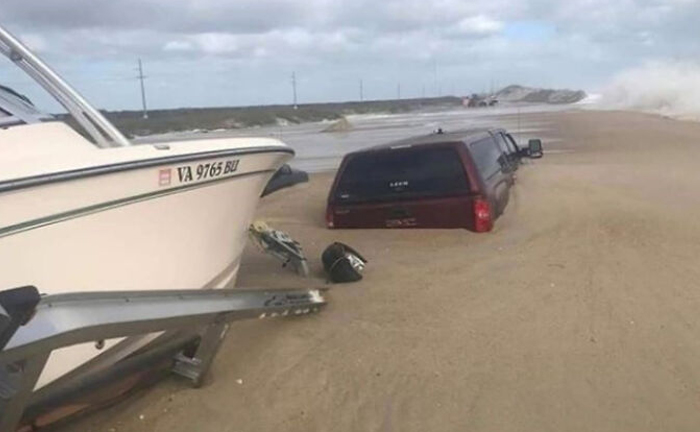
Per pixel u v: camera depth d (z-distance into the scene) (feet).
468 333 17.93
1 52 14.20
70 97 14.26
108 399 14.33
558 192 37.63
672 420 13.41
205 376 15.47
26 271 12.18
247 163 16.97
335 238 28.32
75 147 13.20
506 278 22.30
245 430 13.82
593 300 20.06
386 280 22.44
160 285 15.24
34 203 11.92
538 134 100.58
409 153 28.40
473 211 27.55
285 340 17.76
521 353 16.62
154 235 14.64
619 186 40.06
